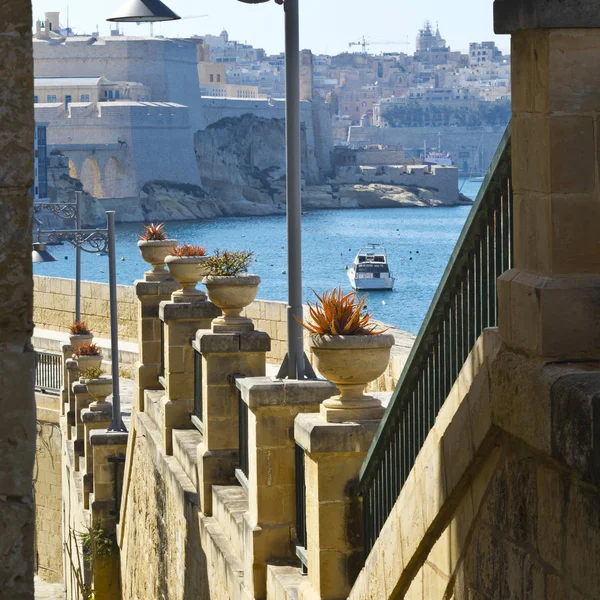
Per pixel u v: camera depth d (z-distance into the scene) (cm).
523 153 596
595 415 492
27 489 500
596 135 567
